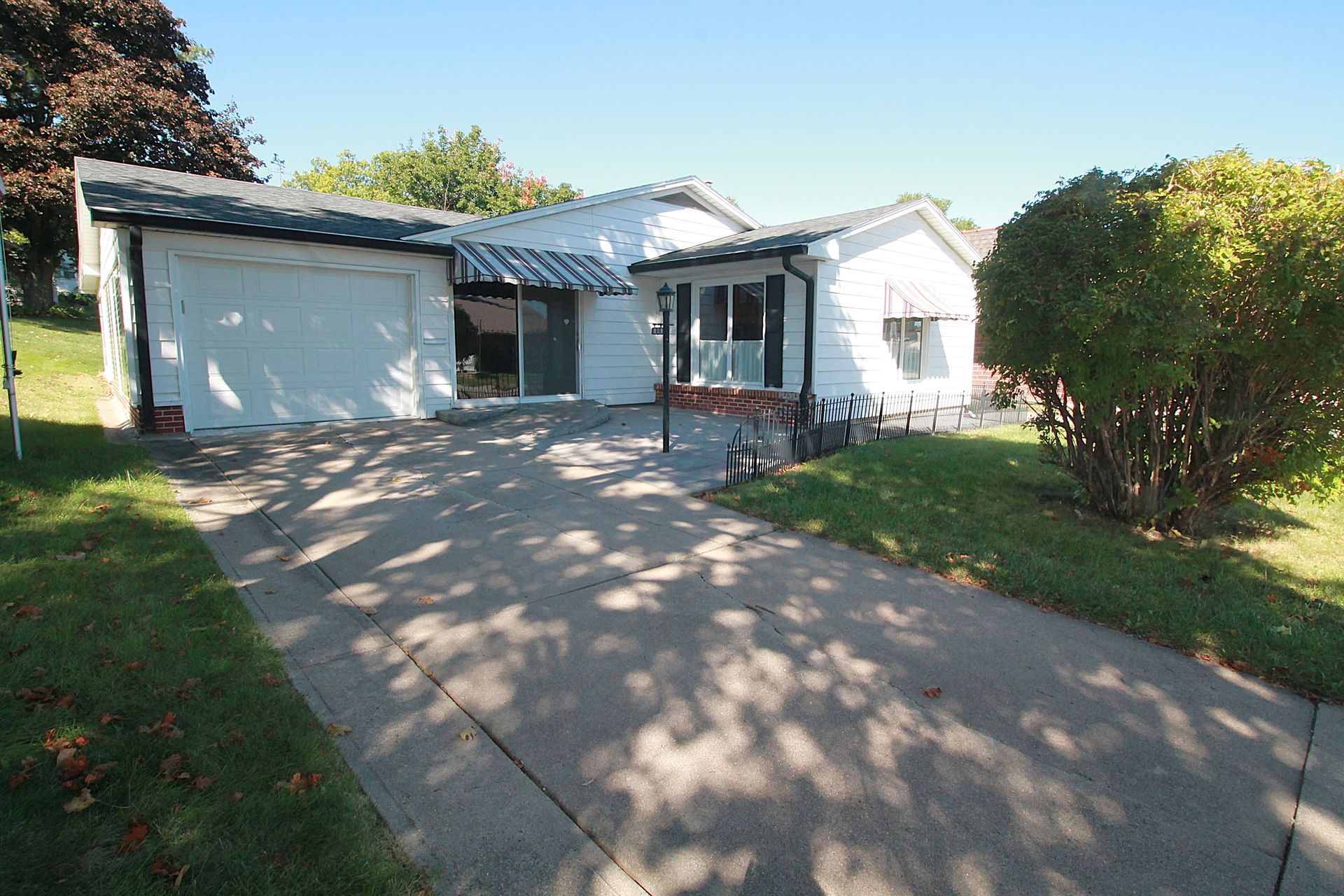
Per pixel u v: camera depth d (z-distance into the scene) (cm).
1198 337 561
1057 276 614
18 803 262
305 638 436
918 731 358
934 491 823
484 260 1263
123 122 2453
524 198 5228
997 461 1001
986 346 721
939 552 611
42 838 248
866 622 481
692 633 458
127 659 371
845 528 670
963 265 1786
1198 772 332
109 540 547
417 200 4966
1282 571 597
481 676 400
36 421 1025
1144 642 463
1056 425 736
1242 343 591
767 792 310
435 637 444
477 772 317
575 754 332
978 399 1572
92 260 1591
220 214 1095
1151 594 527
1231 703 393
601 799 302
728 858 271
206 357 1073
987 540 645
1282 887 264
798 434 979
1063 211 641
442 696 378
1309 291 545
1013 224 680
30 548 511
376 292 1238
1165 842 286
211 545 586
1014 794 313
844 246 1430
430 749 332
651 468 918
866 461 988
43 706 323
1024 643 456
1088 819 298
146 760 296
